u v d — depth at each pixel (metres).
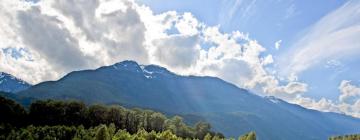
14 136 156.12
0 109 199.75
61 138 165.50
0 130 168.38
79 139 155.38
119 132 170.75
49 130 167.88
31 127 171.62
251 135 179.62
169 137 167.62
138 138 154.62
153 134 167.38
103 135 147.88
